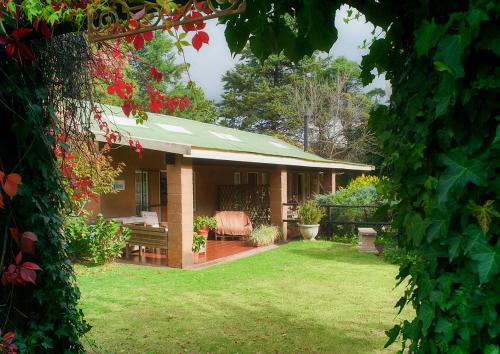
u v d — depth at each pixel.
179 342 4.38
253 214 13.32
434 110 1.49
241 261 9.20
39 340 2.78
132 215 10.72
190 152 8.05
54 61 3.00
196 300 6.03
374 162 25.41
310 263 8.96
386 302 5.93
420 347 1.62
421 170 1.60
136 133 8.19
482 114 1.31
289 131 28.72
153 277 7.54
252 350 4.18
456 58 1.24
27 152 2.66
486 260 1.29
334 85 27.98
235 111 31.20
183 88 25.52
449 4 1.46
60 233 3.06
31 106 2.61
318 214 12.44
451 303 1.42
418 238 1.54
